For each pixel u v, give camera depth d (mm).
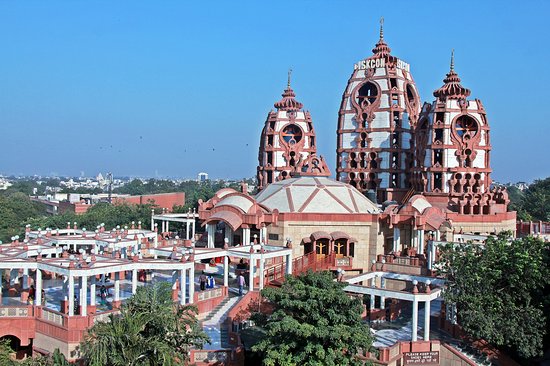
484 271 42562
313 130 99125
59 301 45250
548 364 46562
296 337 33688
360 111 89750
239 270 55656
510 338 41125
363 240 64125
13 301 44594
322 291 34375
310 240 62156
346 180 90438
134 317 32688
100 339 31500
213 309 45688
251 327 43906
